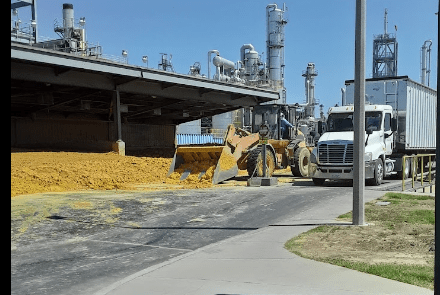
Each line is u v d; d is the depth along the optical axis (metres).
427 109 25.28
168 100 46.97
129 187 18.28
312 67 76.31
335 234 9.13
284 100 72.25
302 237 8.88
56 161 25.33
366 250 7.88
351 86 22.00
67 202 14.15
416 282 5.87
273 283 5.91
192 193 16.52
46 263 7.61
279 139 23.61
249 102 49.84
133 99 44.81
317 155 18.55
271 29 73.69
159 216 12.05
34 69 30.67
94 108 46.06
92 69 32.38
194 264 6.98
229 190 17.39
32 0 39.59
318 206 12.95
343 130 19.59
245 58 76.75
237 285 5.86
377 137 19.27
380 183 19.39
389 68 77.69
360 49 9.79
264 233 9.35
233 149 20.31
